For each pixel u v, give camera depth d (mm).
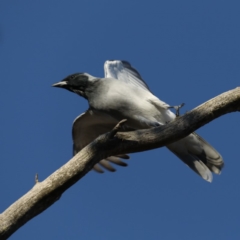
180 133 9383
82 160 9086
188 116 9430
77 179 9078
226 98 9445
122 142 9273
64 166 9078
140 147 9375
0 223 8703
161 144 9438
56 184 8945
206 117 9422
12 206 8836
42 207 8953
